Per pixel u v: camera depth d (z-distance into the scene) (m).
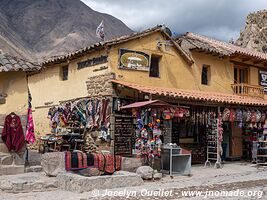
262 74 20.59
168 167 12.91
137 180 10.09
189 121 14.75
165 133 14.33
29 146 18.16
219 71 18.17
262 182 11.17
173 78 15.85
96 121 13.71
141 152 11.73
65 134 14.52
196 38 18.69
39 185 8.97
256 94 19.30
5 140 9.92
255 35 48.28
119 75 13.81
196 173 13.02
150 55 15.02
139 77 14.52
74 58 15.61
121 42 13.89
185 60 16.48
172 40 15.70
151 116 11.88
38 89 18.36
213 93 17.02
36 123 18.17
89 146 13.96
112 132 13.02
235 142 18.55
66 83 16.14
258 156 16.56
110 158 10.66
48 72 17.62
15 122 10.08
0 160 9.86
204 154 16.55
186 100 14.04
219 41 20.34
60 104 16.38
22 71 10.63
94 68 14.34
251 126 16.30
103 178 9.30
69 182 9.02
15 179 9.04
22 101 10.59
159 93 12.59
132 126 13.63
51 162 9.83
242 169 14.59
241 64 19.44
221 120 15.00
